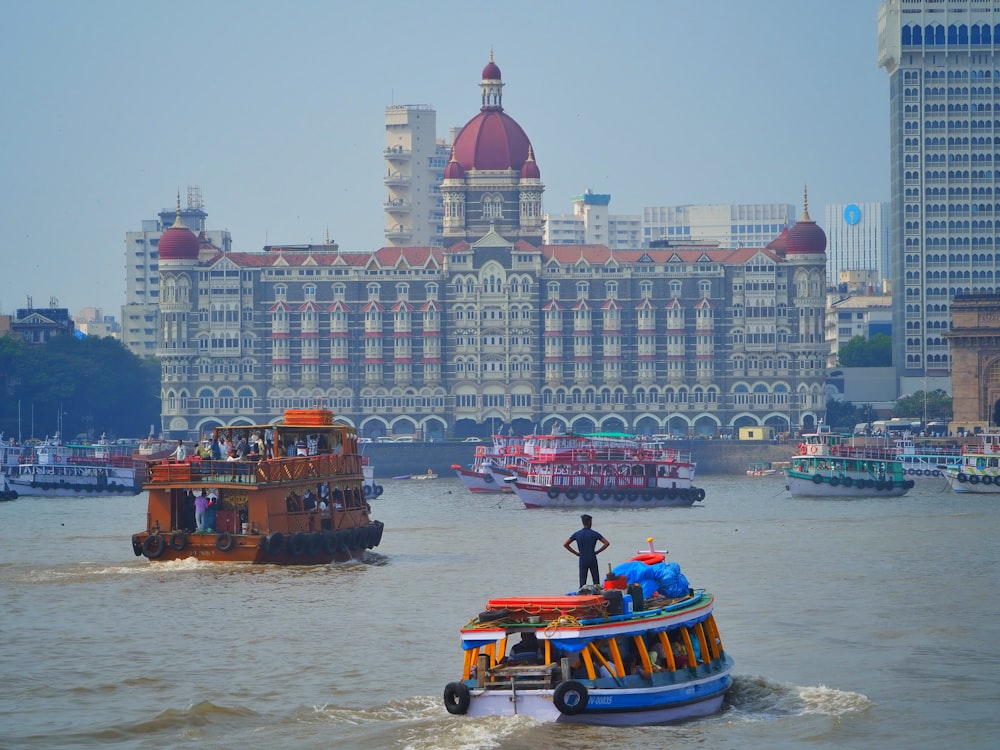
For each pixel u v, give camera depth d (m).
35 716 69.38
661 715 65.88
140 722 67.81
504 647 66.06
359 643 84.25
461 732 63.53
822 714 68.69
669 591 71.38
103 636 86.69
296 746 63.81
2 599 100.25
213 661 79.88
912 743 65.00
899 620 92.88
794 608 98.06
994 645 84.62
